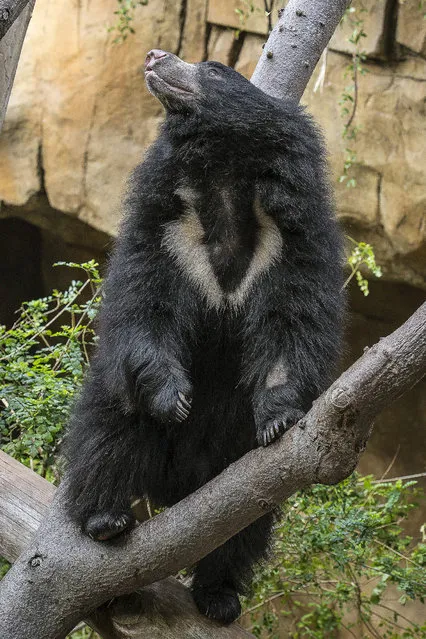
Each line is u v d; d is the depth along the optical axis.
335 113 16.00
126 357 6.55
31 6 8.99
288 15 9.03
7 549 7.36
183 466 7.12
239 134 7.10
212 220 7.03
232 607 7.02
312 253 6.77
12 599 6.60
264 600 11.82
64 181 17.86
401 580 10.40
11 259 20.62
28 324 10.53
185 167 7.11
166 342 6.69
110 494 6.77
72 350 10.05
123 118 17.45
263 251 6.91
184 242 7.00
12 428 9.65
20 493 7.51
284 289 6.73
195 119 7.22
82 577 6.48
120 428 6.86
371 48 15.63
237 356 7.01
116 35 17.44
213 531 6.00
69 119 17.72
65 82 17.75
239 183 7.04
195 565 7.21
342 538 10.20
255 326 6.78
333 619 12.59
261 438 6.03
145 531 6.29
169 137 7.34
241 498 5.85
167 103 7.34
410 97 15.47
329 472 5.53
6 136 18.12
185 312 6.93
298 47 8.88
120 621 6.81
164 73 7.34
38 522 7.33
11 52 8.87
